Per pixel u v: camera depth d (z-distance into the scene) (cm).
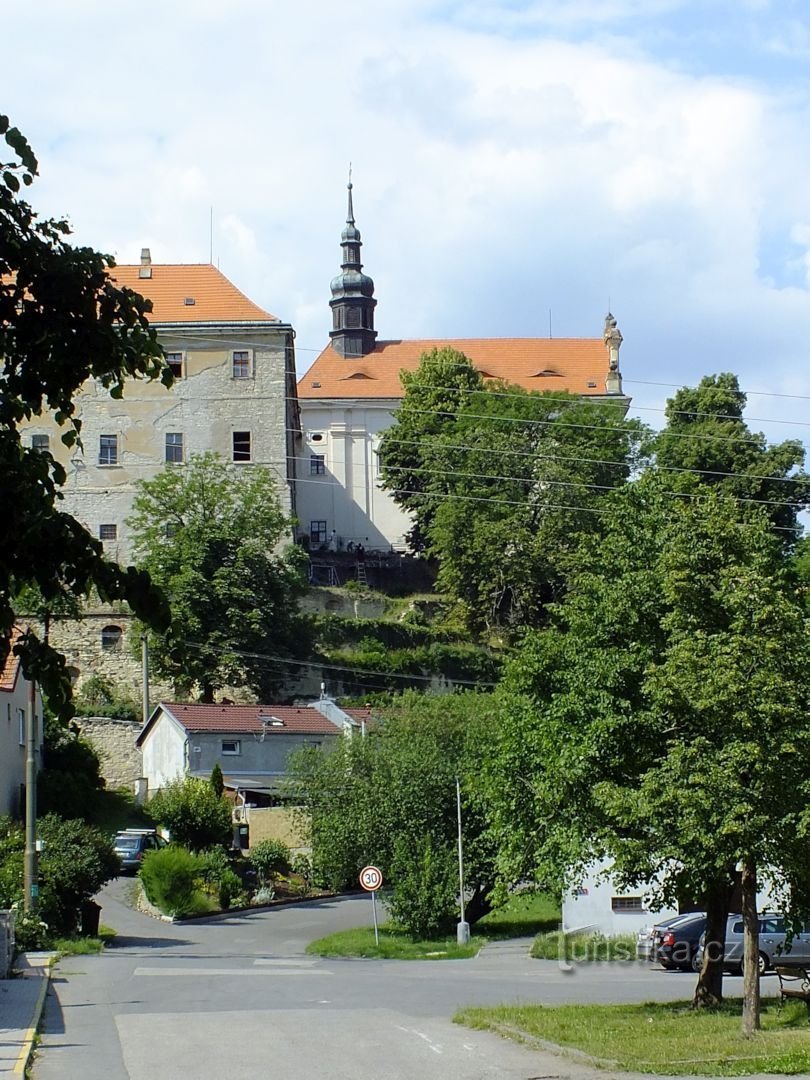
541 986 3044
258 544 7588
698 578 2294
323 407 10731
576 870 2516
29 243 928
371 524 10600
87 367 955
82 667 7775
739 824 2083
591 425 8850
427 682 7975
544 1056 1831
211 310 8894
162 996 2636
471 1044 1936
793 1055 1777
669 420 8981
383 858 4841
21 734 5494
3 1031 2030
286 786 5162
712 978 2494
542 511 8500
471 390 10000
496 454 8588
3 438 943
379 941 4322
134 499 8275
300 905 5353
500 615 8619
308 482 10575
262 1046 1908
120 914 4866
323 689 7300
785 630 2170
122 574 920
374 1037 2002
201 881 5103
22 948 3575
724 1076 1664
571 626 2556
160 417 8706
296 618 7750
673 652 2206
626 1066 1727
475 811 4700
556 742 2438
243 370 8781
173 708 6631
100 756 6962
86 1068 1708
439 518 8619
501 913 5159
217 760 6450
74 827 4262
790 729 2133
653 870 2341
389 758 4962
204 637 7338
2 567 904
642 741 2397
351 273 11775
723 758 2150
